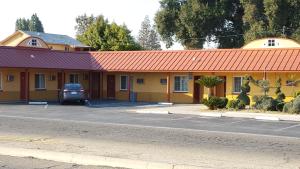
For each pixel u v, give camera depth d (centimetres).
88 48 7269
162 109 3222
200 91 4050
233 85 3809
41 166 1132
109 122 2275
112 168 1114
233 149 1389
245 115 2720
